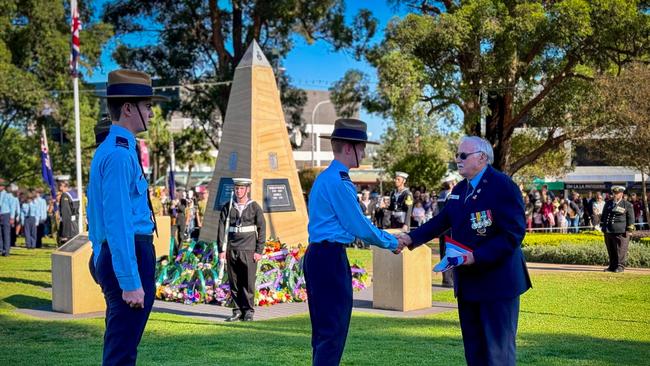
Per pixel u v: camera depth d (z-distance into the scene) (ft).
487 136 113.09
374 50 119.75
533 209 101.55
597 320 33.71
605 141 87.25
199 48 141.69
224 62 136.67
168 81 140.26
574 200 113.91
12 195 85.61
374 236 18.89
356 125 19.57
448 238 18.10
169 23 138.31
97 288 38.55
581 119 97.04
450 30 92.68
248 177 47.93
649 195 147.33
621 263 55.72
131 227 14.79
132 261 14.64
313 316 19.07
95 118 146.30
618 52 97.81
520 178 136.46
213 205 49.47
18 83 120.37
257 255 35.68
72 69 63.57
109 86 15.57
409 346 26.53
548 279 50.57
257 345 27.09
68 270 37.83
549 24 91.35
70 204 65.36
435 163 129.08
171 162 117.50
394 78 95.71
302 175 161.68
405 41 95.81
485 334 17.76
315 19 129.90
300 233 49.44
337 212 19.01
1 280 52.06
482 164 18.45
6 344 27.86
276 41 140.36
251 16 134.10
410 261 38.19
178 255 46.11
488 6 92.63
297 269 43.83
